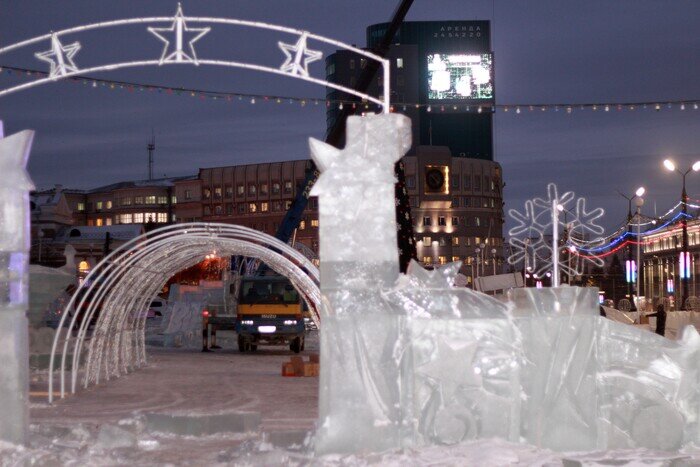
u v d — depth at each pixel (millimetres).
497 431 10078
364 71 33625
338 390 9930
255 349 33438
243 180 148750
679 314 38094
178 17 10883
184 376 22000
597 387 10211
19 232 10336
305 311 33906
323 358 9992
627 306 46438
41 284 26766
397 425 9930
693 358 10305
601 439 10148
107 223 159250
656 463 8859
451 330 10117
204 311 33500
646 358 10336
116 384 19891
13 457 9719
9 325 10289
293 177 144750
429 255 146125
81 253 99562
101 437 11031
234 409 15164
